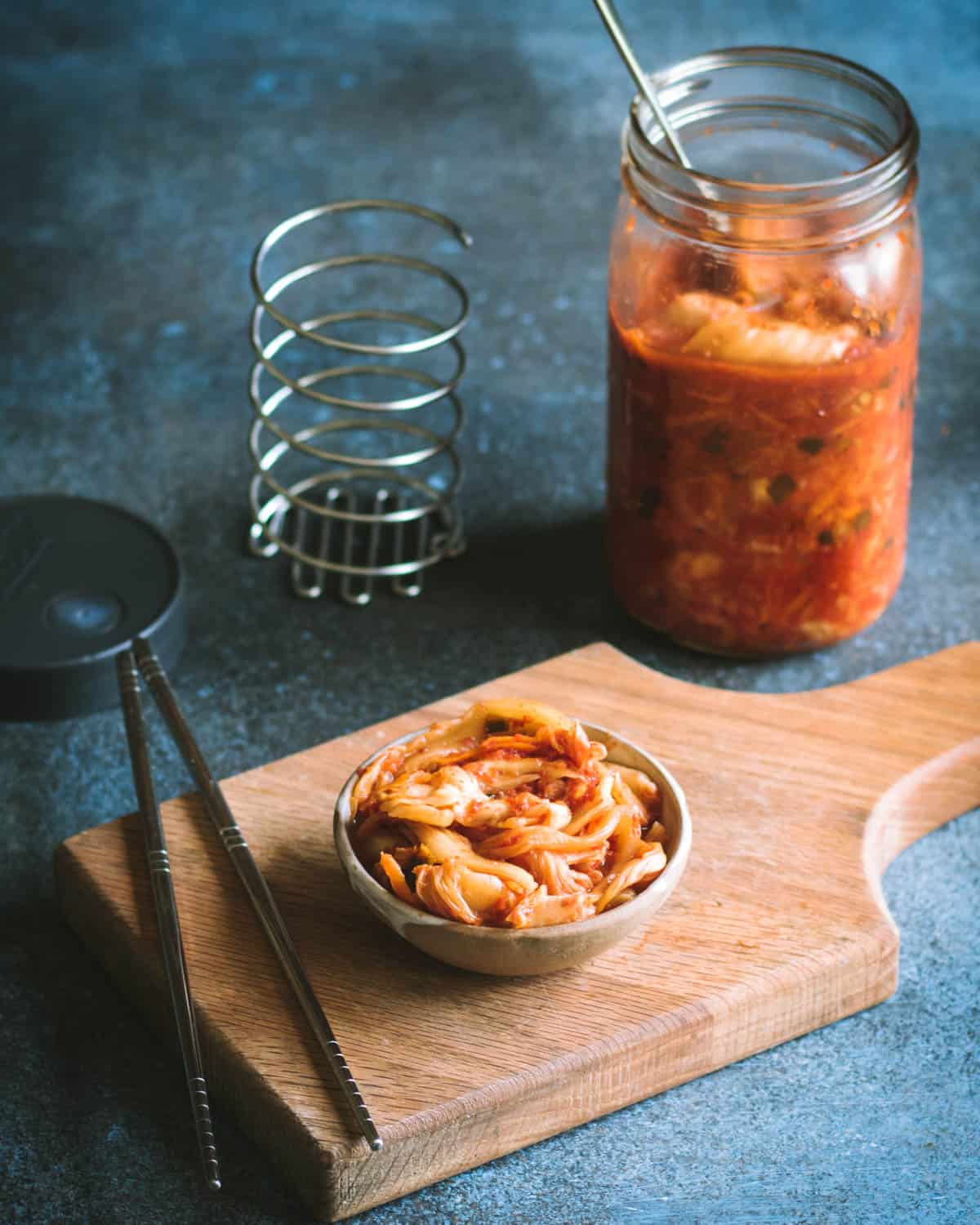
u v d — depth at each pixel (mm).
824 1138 807
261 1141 805
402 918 797
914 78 1310
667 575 948
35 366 1118
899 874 888
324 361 1125
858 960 831
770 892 849
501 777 831
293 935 837
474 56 1361
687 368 899
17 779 925
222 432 1084
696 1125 811
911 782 888
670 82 928
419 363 1124
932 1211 788
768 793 881
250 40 1381
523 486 1058
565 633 987
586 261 1188
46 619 954
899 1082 822
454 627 990
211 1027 811
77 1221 789
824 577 937
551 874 802
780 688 959
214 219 1217
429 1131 787
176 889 852
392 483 1060
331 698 959
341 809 824
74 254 1190
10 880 890
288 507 1046
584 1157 803
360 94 1322
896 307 902
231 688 962
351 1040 807
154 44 1377
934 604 994
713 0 1407
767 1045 831
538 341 1138
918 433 1073
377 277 1175
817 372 891
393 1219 789
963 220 1202
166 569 979
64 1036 838
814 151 940
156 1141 809
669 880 805
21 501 1003
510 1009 815
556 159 1264
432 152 1270
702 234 890
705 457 913
